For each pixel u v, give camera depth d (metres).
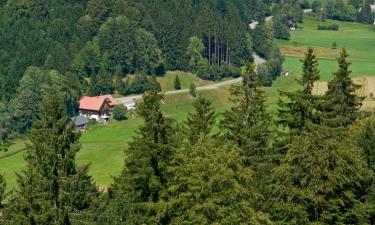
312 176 43.22
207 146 43.34
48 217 48.78
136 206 52.66
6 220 50.09
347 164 42.88
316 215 43.81
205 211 41.19
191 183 41.53
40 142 51.69
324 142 43.31
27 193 50.00
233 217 40.47
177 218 43.66
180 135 56.75
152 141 53.06
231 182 41.00
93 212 52.88
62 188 51.69
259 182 51.44
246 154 59.38
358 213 44.09
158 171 53.00
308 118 59.56
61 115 53.19
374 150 53.62
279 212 45.69
